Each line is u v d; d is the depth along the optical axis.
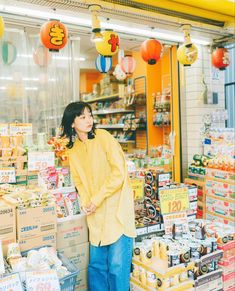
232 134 4.35
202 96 4.69
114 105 6.49
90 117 2.59
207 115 4.77
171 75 4.88
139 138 6.06
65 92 4.36
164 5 3.08
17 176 3.10
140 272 2.70
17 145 3.23
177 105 4.84
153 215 3.22
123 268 2.56
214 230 3.04
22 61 4.09
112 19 3.33
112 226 2.54
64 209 2.77
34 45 4.12
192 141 4.77
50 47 2.83
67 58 4.32
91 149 2.62
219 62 3.92
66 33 2.83
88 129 2.57
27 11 3.09
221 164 3.97
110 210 2.56
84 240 2.78
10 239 2.31
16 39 4.02
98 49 3.02
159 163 4.28
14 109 4.13
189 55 3.42
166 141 5.64
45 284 1.99
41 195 2.50
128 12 3.07
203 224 3.18
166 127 5.66
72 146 2.73
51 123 4.31
